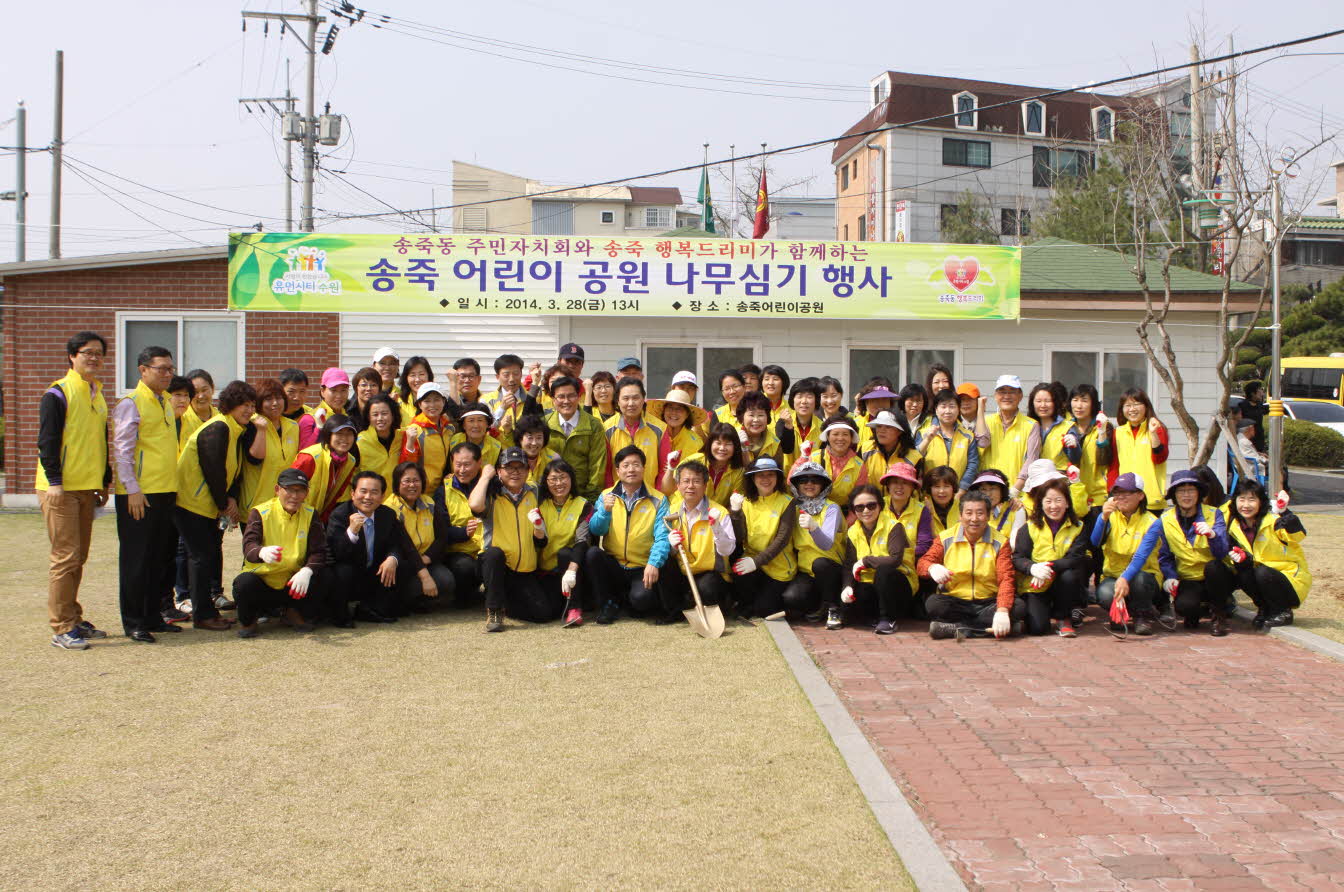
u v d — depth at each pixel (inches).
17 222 925.2
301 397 312.8
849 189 1829.5
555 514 292.7
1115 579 287.0
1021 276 537.3
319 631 280.8
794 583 290.0
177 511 275.7
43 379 532.7
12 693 222.8
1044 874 142.0
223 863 145.8
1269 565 276.5
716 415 337.4
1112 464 319.9
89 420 260.1
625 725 202.1
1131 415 318.0
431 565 297.6
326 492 289.3
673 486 301.6
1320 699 220.1
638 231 2059.5
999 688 229.1
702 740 193.6
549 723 203.8
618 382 337.1
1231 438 412.2
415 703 216.5
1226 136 510.0
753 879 141.0
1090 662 250.7
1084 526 284.2
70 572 261.3
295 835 154.6
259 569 269.6
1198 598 280.4
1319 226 1435.8
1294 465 845.8
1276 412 422.6
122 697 220.5
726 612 300.8
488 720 205.6
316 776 177.0
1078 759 185.2
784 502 290.7
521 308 458.3
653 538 289.4
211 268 530.6
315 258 450.0
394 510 287.9
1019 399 323.9
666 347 508.1
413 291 454.0
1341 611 302.5
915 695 223.9
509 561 288.8
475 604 315.3
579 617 286.8
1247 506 277.6
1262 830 155.5
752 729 199.3
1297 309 1256.8
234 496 291.9
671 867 144.6
